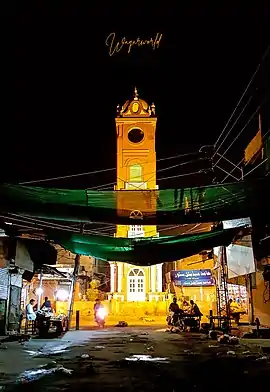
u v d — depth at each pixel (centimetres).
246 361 1261
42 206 1357
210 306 3488
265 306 1959
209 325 2411
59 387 869
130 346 1672
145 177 4038
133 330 2575
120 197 1387
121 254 1753
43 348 1571
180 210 1427
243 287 2617
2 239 1714
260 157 2069
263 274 1798
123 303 3728
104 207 1410
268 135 1908
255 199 1334
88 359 1292
